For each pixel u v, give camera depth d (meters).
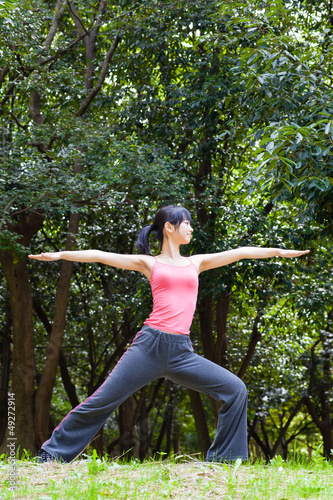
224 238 12.77
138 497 3.28
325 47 10.65
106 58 13.20
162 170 10.91
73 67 14.18
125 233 14.48
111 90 14.12
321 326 15.01
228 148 13.06
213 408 12.70
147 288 12.23
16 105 15.25
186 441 28.86
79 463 4.20
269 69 8.01
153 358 4.14
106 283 14.95
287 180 6.32
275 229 12.10
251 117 8.96
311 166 6.34
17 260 11.84
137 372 4.12
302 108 7.91
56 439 4.18
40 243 15.10
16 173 10.38
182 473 3.92
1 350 18.00
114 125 13.25
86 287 15.94
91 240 14.64
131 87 13.32
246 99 9.13
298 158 6.13
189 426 26.97
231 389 4.17
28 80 11.21
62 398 22.28
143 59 13.09
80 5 12.96
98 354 19.22
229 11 8.23
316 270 13.00
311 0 11.44
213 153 12.16
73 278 15.52
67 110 12.02
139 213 14.35
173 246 4.46
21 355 11.84
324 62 8.21
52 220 14.07
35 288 15.47
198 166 13.98
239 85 9.35
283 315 15.02
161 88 13.03
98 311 15.45
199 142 12.34
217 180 12.30
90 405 4.13
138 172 10.75
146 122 13.24
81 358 19.12
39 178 10.02
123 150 10.66
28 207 10.17
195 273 4.38
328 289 12.32
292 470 4.33
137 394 20.33
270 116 8.62
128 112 12.81
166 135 12.37
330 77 7.61
